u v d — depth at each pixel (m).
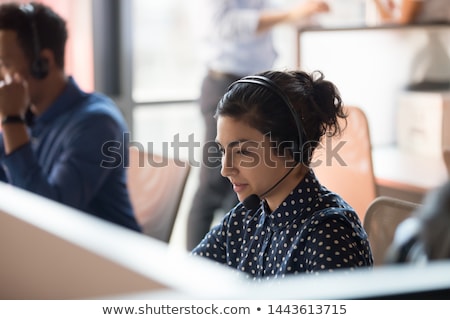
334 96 1.74
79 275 0.83
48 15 2.92
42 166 2.92
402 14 4.68
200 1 5.18
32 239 0.95
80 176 2.80
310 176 1.71
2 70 2.91
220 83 5.08
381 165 4.16
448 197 1.05
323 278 0.75
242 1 5.12
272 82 1.66
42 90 2.93
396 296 0.72
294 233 1.67
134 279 0.74
